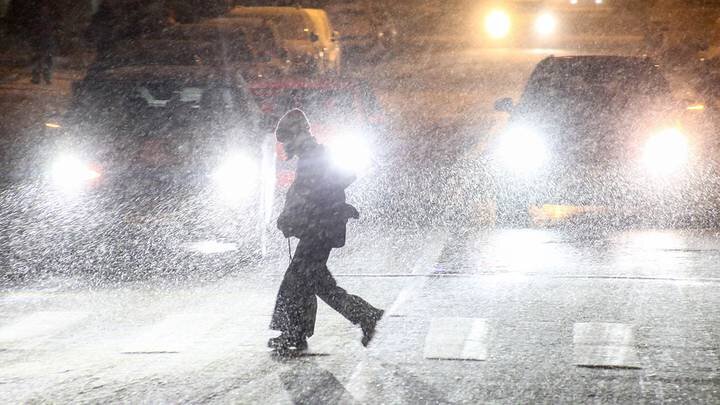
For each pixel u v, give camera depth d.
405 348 19.56
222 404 16.08
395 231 34.03
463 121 50.00
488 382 17.17
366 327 20.00
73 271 28.23
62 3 67.19
